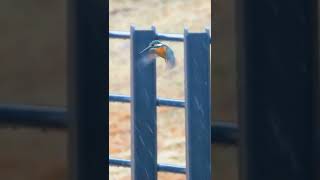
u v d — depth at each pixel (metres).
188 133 19.36
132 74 19.77
